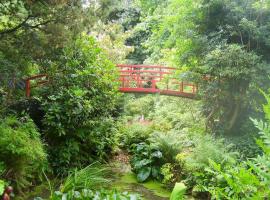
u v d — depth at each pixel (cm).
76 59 939
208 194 699
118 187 814
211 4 951
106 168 904
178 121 1209
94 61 1002
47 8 698
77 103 829
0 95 761
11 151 609
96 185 699
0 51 720
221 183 613
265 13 954
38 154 674
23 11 699
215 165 152
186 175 792
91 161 934
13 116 718
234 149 816
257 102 909
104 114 1002
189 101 1192
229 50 868
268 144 137
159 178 878
